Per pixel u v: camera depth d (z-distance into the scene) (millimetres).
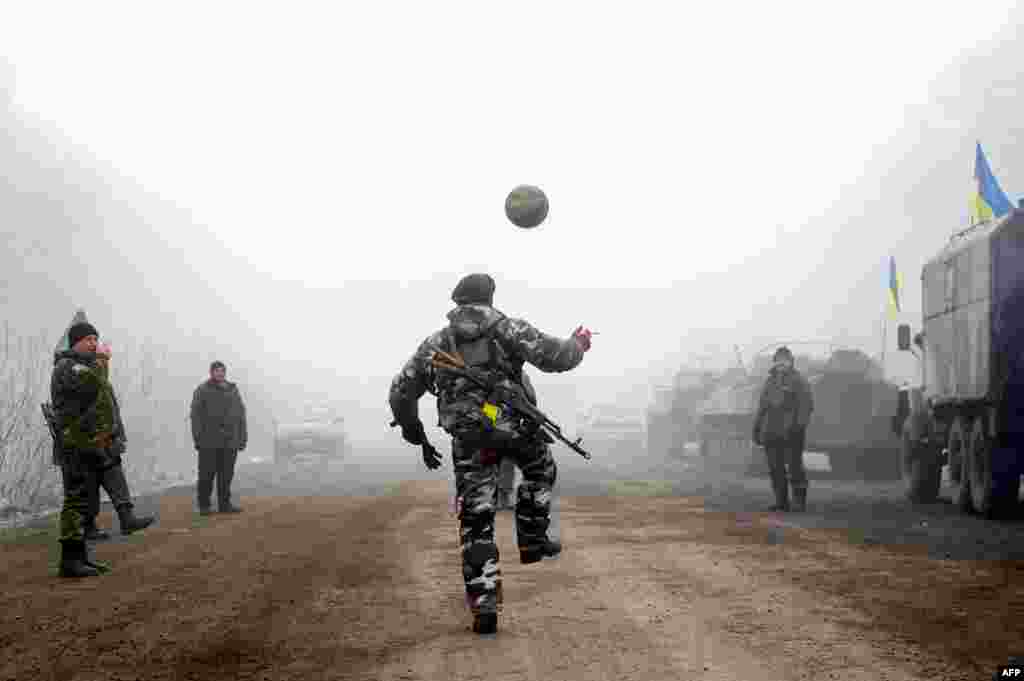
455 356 6629
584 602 7297
